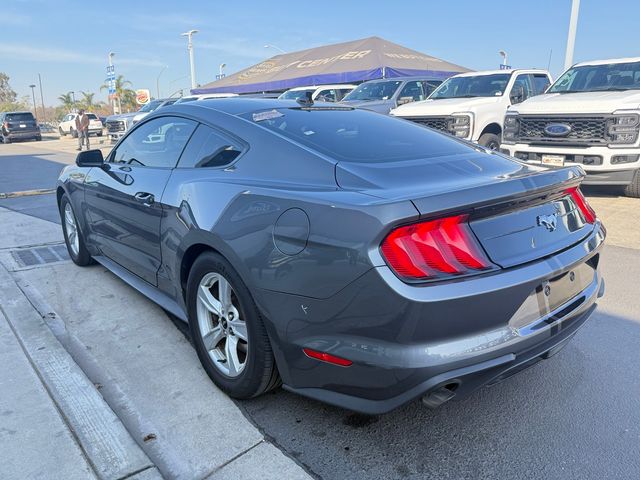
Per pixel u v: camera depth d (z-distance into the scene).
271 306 2.34
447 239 2.04
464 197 2.06
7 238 5.91
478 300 2.02
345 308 2.09
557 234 2.47
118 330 3.57
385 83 12.38
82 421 2.50
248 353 2.54
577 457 2.35
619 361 3.18
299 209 2.26
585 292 2.64
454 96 10.55
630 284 4.43
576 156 7.52
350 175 2.40
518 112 8.09
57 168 14.52
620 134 7.11
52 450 2.30
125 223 3.63
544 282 2.28
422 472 2.27
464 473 2.26
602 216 6.80
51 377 2.88
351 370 2.13
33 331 3.44
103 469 2.20
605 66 8.55
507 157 3.10
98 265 4.91
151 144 3.59
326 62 21.39
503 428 2.56
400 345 2.00
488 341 2.08
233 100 3.45
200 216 2.72
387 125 3.28
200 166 3.05
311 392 2.36
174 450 2.39
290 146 2.68
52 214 7.32
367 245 2.00
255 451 2.38
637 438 2.47
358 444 2.45
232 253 2.47
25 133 32.25
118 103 38.16
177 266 3.02
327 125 3.04
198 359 3.19
